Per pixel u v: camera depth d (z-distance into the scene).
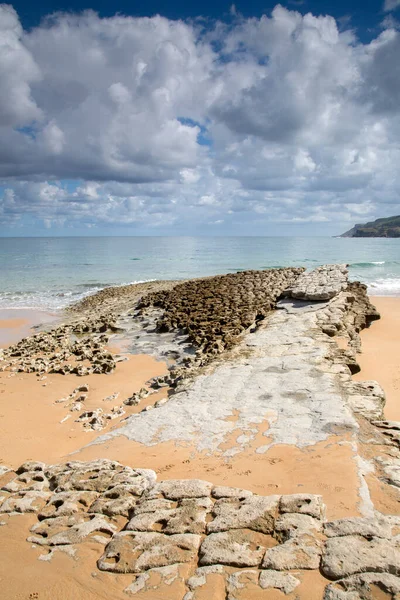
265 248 109.38
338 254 81.56
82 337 23.06
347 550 4.98
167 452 8.47
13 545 5.93
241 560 5.08
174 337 21.22
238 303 26.42
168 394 13.27
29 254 94.38
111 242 184.62
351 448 7.80
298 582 4.65
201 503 6.30
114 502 6.65
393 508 5.94
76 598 4.88
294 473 7.17
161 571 5.12
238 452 8.16
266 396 10.77
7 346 22.47
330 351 14.48
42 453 9.96
